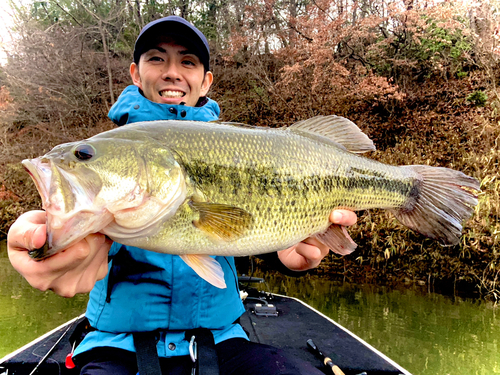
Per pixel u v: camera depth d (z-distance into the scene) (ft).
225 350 1.57
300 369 1.48
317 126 1.62
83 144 1.18
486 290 4.33
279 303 3.07
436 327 3.32
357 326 3.34
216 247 1.31
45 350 2.00
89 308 1.64
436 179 1.76
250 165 1.38
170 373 1.44
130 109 1.82
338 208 1.58
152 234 1.26
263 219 1.38
